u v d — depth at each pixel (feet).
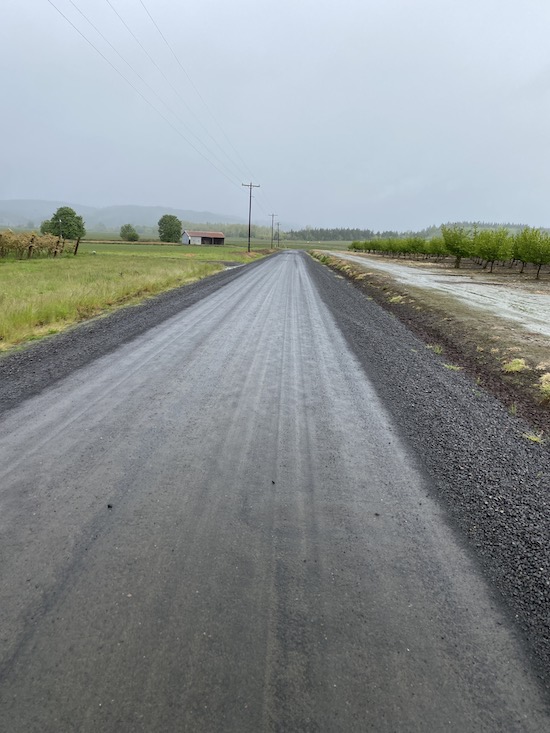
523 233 109.40
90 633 6.37
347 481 11.29
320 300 49.52
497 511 10.24
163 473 11.20
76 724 5.11
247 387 18.42
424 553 8.63
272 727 5.16
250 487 10.76
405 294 56.44
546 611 7.29
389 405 17.25
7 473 10.86
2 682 5.59
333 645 6.39
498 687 5.90
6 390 16.89
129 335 27.02
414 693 5.73
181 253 180.24
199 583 7.48
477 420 16.37
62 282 49.70
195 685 5.65
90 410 15.17
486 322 37.93
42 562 7.82
